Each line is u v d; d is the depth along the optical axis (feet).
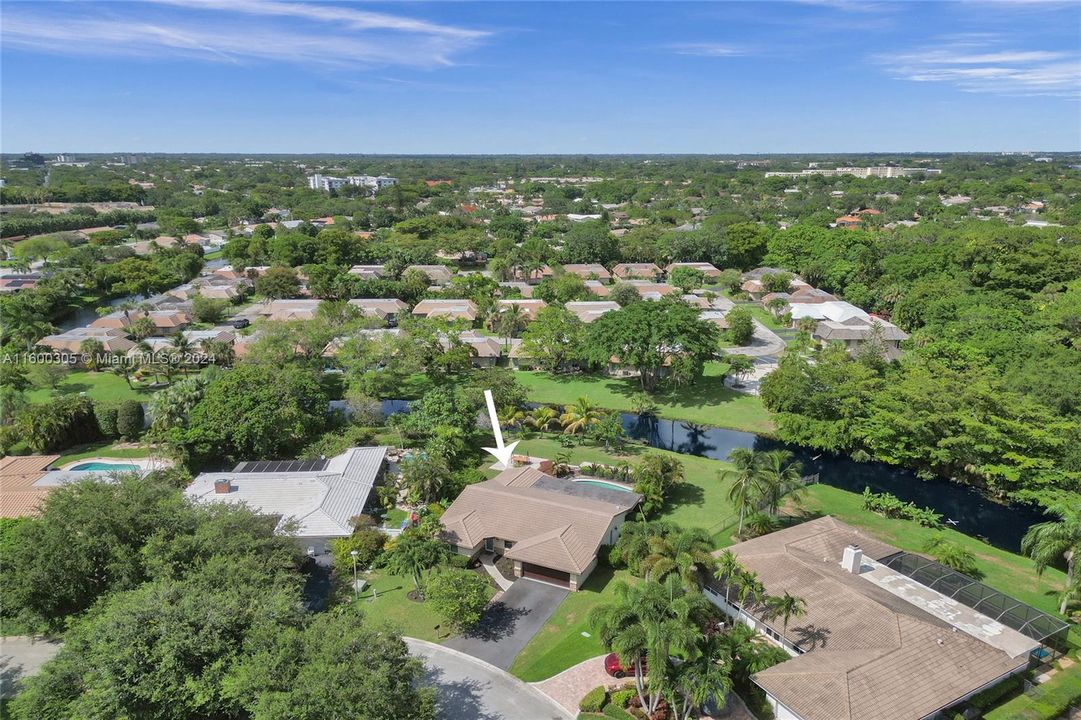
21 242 635.66
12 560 150.51
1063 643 153.38
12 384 304.30
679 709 131.23
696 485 241.96
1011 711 132.77
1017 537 212.64
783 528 208.85
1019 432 221.87
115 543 151.74
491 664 150.82
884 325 404.36
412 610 170.40
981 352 305.94
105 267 525.75
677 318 320.91
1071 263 430.20
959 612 155.74
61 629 159.53
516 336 410.52
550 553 179.73
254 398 246.88
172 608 124.26
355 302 463.42
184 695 115.65
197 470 239.09
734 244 630.33
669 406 319.47
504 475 224.12
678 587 131.75
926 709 125.59
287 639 119.03
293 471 224.53
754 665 139.44
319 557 192.95
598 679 145.89
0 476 233.35
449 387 303.89
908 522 216.54
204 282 529.86
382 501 220.23
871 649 137.39
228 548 151.84
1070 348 327.26
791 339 422.82
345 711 105.60
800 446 279.28
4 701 137.69
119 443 269.23
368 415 284.20
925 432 236.63
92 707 111.86
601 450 268.62
